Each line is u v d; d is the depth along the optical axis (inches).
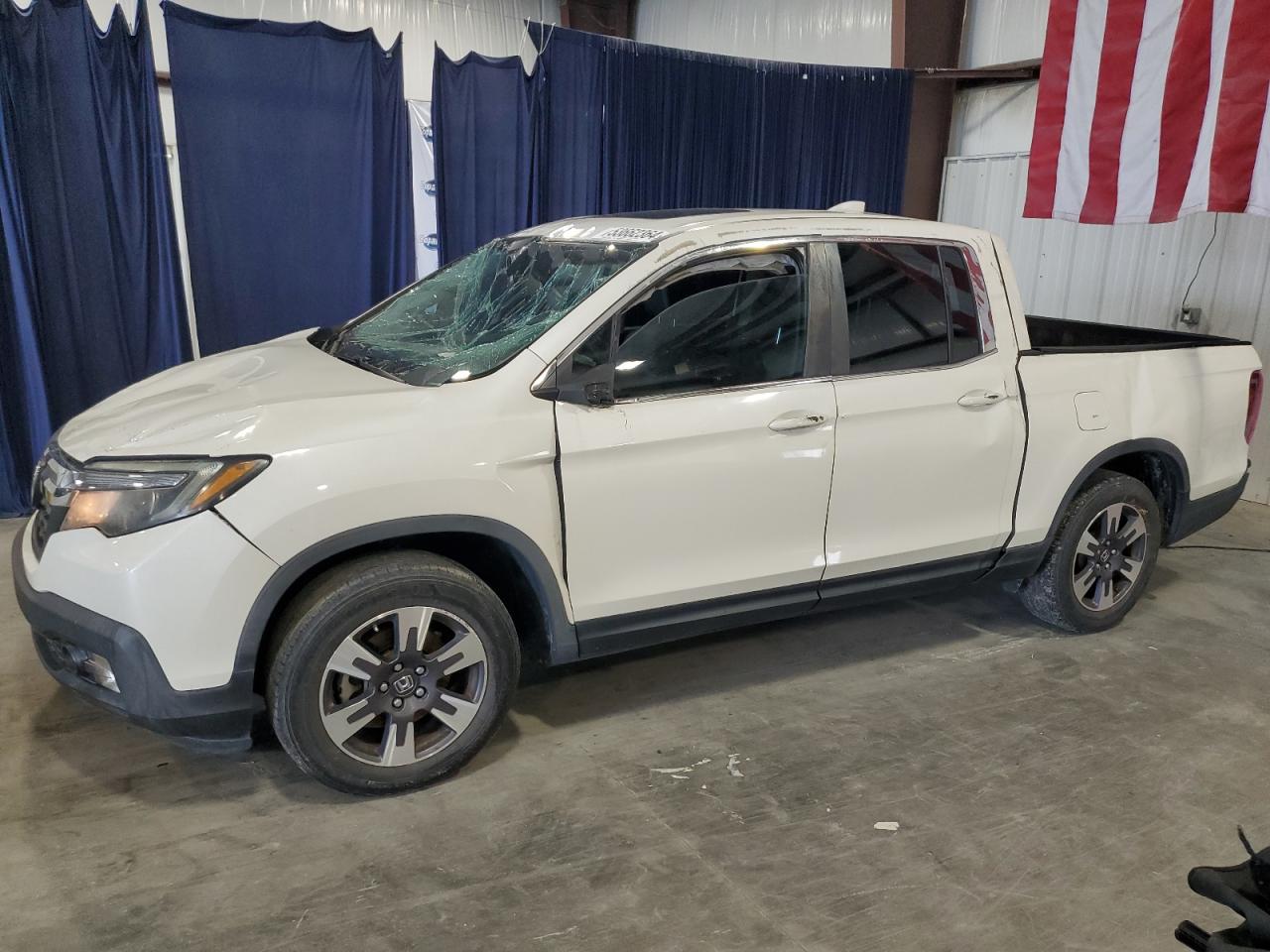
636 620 122.6
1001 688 146.6
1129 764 126.4
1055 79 218.8
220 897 95.7
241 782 115.8
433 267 295.0
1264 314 239.9
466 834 107.0
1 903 93.9
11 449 205.5
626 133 276.1
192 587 97.7
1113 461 169.0
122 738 124.3
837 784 119.3
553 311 120.7
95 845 103.3
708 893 98.8
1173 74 196.2
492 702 116.4
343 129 236.2
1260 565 205.3
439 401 109.0
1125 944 94.0
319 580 105.8
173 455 100.0
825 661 154.0
